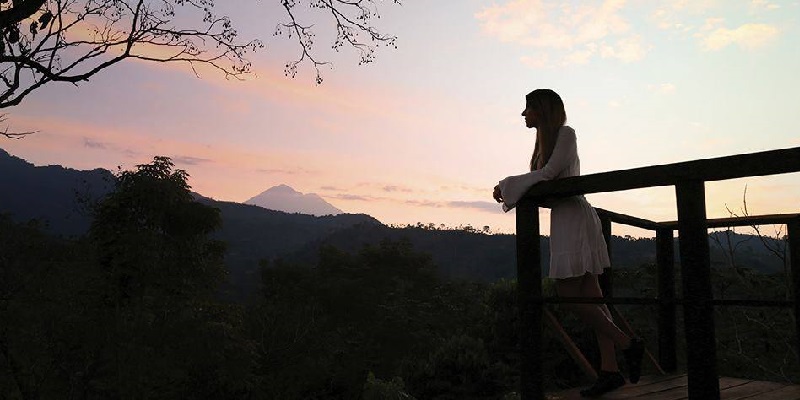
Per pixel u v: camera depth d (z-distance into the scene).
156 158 25.33
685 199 1.98
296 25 4.62
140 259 22.70
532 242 2.49
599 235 2.81
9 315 19.91
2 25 2.86
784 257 4.61
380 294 60.97
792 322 5.69
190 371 22.84
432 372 6.62
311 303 43.50
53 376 20.42
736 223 3.26
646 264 7.45
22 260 21.20
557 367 5.70
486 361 6.36
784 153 1.75
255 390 25.28
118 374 20.91
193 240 25.97
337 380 32.41
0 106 3.01
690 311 1.95
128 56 3.46
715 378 1.88
